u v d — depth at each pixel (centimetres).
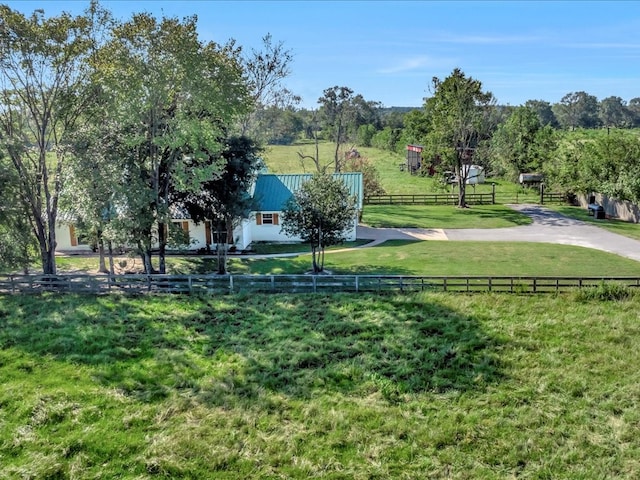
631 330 1758
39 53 2098
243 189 2620
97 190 2116
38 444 1222
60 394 1420
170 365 1590
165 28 2091
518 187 5438
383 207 4534
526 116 5859
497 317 1883
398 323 1853
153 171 2330
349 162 4994
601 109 14662
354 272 2467
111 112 2191
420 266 2520
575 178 4431
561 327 1797
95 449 1207
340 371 1552
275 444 1230
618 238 3102
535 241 3089
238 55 2589
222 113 2250
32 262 2347
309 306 2023
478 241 3133
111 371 1552
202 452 1202
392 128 9725
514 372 1530
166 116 2281
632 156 3891
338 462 1171
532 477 1118
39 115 2262
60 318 1934
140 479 1114
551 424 1293
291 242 3247
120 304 2080
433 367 1569
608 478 1103
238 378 1517
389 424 1301
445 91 4319
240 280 2217
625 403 1369
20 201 2245
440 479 1116
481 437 1253
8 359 1620
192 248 3041
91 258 2881
